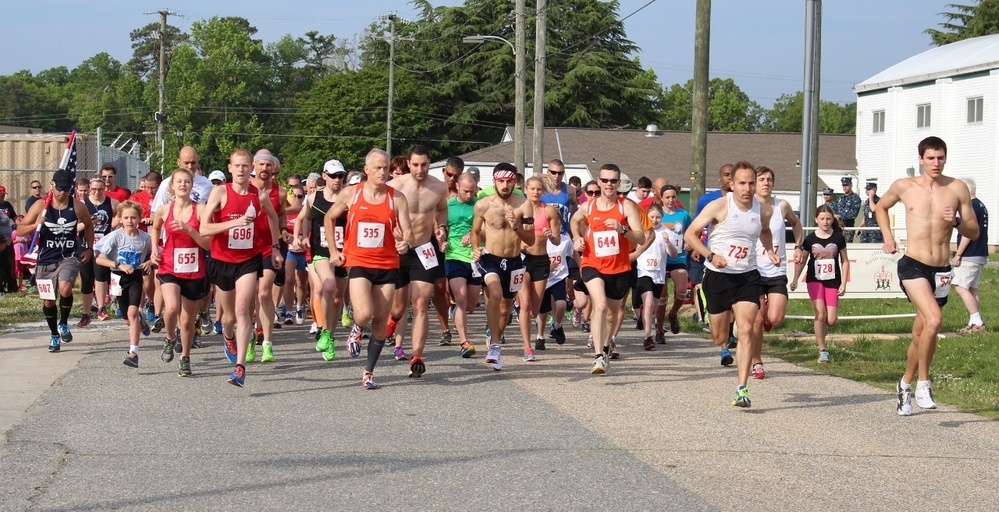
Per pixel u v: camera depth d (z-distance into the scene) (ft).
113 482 19.79
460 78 210.59
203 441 23.27
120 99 292.40
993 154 128.77
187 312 31.94
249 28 350.02
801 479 20.56
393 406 27.66
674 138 167.94
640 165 157.28
